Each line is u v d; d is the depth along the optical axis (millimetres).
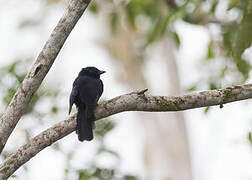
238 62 12172
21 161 8711
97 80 10195
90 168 12258
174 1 15320
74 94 9758
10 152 11977
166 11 15188
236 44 11719
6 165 8648
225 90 9383
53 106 12547
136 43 21109
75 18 8969
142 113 20766
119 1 16141
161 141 20328
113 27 16578
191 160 20156
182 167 19859
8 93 12227
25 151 8742
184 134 20344
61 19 8953
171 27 14172
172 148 20109
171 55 21031
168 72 20953
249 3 11672
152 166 20141
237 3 12422
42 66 8852
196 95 9320
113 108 9227
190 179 19703
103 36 20938
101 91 10242
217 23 14766
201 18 14758
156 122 20625
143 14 16141
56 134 8984
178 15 13266
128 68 21141
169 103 9219
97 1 16938
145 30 19297
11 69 12367
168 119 20469
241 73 12891
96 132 12680
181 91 20859
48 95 12539
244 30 11617
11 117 8797
